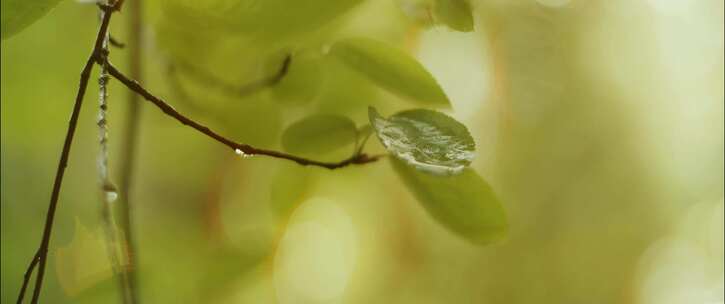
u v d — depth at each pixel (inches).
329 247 49.7
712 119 66.4
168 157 36.6
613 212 66.6
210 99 26.9
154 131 35.5
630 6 55.7
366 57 21.7
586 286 65.9
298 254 47.4
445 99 21.6
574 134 58.9
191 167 36.9
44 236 19.1
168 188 37.0
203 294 33.5
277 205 27.5
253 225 35.3
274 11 21.9
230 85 26.3
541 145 56.9
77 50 31.7
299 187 27.4
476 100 42.9
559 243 64.0
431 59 30.2
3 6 18.9
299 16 21.9
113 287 23.1
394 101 26.6
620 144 63.7
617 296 67.7
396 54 21.4
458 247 56.9
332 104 26.3
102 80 19.4
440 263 56.9
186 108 27.0
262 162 35.4
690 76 63.2
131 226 24.0
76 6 30.4
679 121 65.9
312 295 51.6
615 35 56.1
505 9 39.8
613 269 67.3
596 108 58.4
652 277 73.9
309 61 25.1
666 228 72.2
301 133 22.0
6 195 37.5
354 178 31.1
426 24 22.0
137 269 23.4
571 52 51.8
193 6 22.0
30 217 38.3
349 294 55.7
